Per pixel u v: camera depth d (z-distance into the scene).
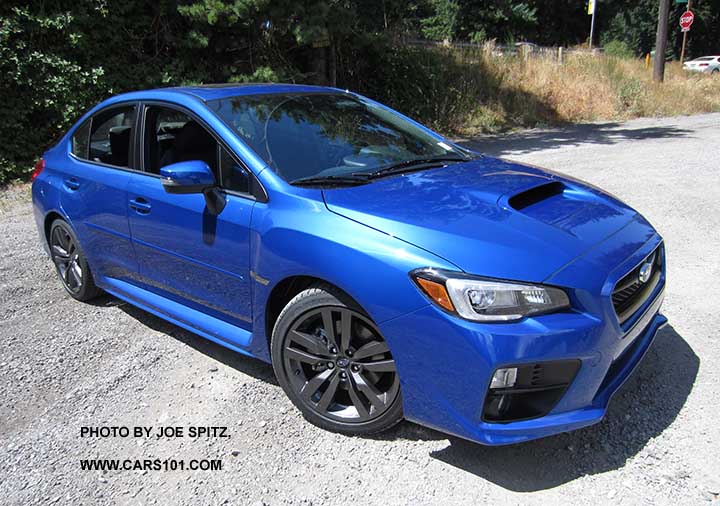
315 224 2.68
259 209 2.91
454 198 2.79
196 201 3.20
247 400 3.13
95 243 4.08
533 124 15.59
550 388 2.33
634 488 2.37
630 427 2.75
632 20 44.88
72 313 4.35
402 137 3.71
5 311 4.41
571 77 18.33
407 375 2.47
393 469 2.55
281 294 2.96
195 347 3.75
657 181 7.67
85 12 9.62
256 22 10.74
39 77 9.20
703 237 5.33
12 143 9.15
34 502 2.48
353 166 3.20
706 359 3.29
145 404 3.14
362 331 2.65
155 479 2.58
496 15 30.55
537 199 3.00
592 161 9.48
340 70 14.12
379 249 2.47
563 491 2.38
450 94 15.20
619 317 2.50
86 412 3.09
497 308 2.25
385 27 14.12
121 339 3.90
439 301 2.31
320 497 2.41
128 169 3.74
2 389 3.34
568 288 2.32
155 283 3.69
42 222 4.64
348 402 2.87
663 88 19.30
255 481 2.53
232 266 3.05
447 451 2.65
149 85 10.45
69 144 4.41
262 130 3.23
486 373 2.26
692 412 2.83
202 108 3.33
